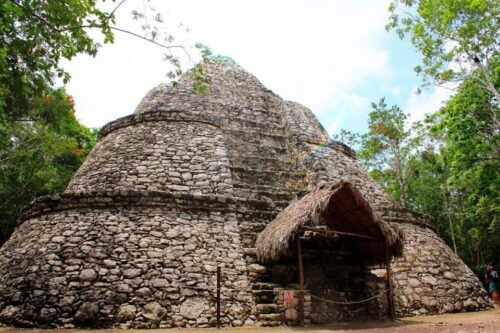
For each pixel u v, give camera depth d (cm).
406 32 1087
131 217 649
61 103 1234
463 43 1009
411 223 892
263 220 743
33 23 550
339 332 470
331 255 688
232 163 927
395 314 639
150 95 1100
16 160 1349
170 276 587
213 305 572
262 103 1184
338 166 950
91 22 544
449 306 744
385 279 696
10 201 1409
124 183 745
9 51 593
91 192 666
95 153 889
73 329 508
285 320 561
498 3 959
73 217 648
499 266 1689
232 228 694
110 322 526
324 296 629
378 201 923
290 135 1047
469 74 1048
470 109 1153
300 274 571
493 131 1195
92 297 544
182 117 916
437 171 1788
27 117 1182
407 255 794
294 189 895
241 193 816
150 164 790
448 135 1258
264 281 632
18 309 539
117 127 927
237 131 1034
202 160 826
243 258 653
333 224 671
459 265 855
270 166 955
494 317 638
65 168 1638
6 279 592
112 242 608
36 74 639
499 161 1184
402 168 1902
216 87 1167
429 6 1016
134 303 548
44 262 580
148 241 621
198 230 664
